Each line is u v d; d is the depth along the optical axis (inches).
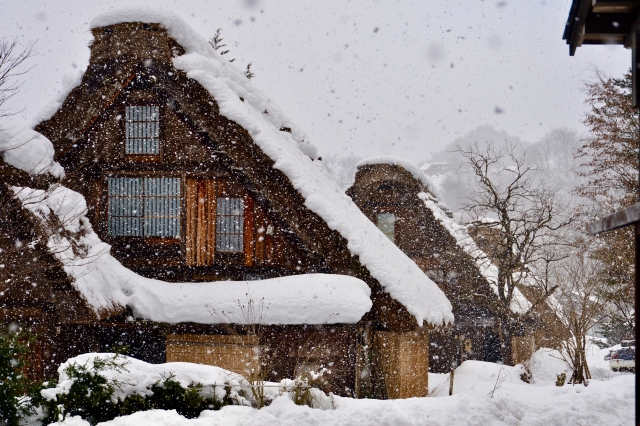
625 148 836.6
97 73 570.3
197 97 562.6
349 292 505.7
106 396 273.9
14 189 462.0
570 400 336.2
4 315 477.7
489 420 294.2
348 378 518.3
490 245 837.8
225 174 578.2
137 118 589.6
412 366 563.2
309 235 548.1
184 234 578.2
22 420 257.4
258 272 572.4
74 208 510.6
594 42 247.4
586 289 674.8
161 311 506.3
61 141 573.9
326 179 698.2
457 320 866.1
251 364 496.4
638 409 185.3
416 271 652.7
